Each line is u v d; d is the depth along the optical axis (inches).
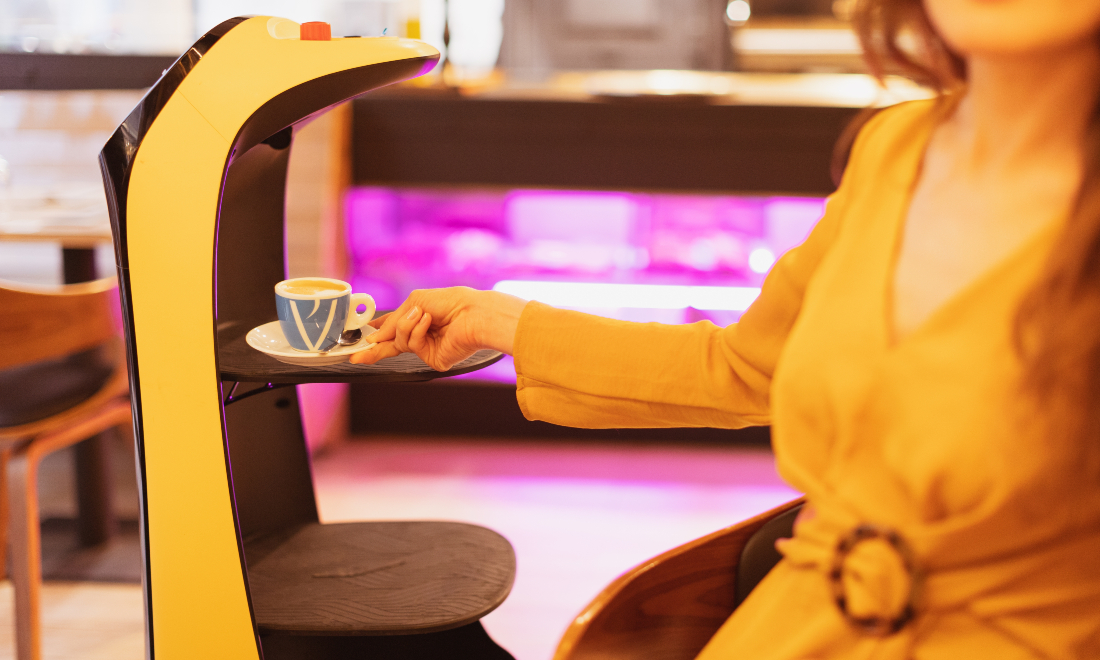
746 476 105.1
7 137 104.4
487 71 120.6
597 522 93.1
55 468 106.5
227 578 35.9
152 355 34.1
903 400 21.5
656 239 113.0
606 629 29.5
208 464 35.0
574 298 113.6
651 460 109.3
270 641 44.0
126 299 33.8
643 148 103.3
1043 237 20.4
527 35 126.0
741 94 105.6
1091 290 19.4
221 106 33.2
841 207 26.3
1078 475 20.4
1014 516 20.8
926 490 21.3
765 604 26.0
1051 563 21.4
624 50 126.9
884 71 24.1
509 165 104.3
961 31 19.8
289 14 117.5
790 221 111.2
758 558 32.8
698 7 125.4
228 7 118.6
